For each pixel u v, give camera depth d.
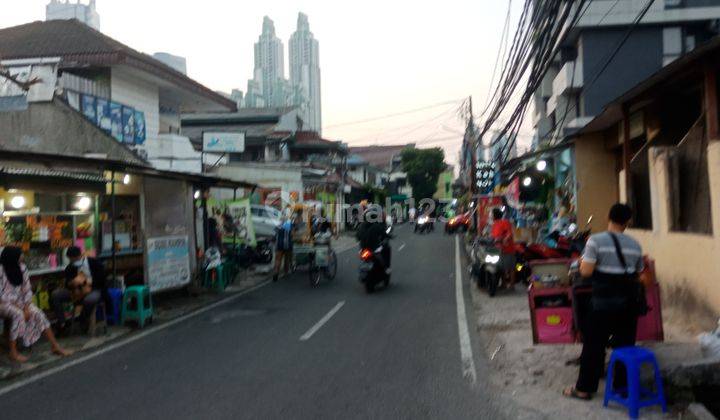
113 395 6.77
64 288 10.39
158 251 13.24
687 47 26.67
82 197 12.41
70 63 18.91
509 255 13.55
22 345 9.32
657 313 7.19
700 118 9.26
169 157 21.59
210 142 24.97
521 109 13.50
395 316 11.34
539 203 22.17
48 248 11.31
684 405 5.88
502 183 28.81
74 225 12.09
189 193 15.05
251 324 10.84
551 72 33.34
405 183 72.88
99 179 11.14
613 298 5.92
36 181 9.77
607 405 6.03
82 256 10.52
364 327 10.34
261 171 33.69
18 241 10.52
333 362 7.99
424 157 65.38
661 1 26.31
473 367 7.66
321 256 15.95
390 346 8.89
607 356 7.26
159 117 23.92
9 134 14.02
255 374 7.45
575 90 27.86
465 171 40.81
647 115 12.38
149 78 20.98
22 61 16.22
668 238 9.75
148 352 8.88
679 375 5.92
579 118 26.89
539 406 6.11
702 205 8.98
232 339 9.58
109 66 19.09
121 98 19.92
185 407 6.25
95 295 10.16
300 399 6.43
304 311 12.05
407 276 17.56
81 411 6.25
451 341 9.18
